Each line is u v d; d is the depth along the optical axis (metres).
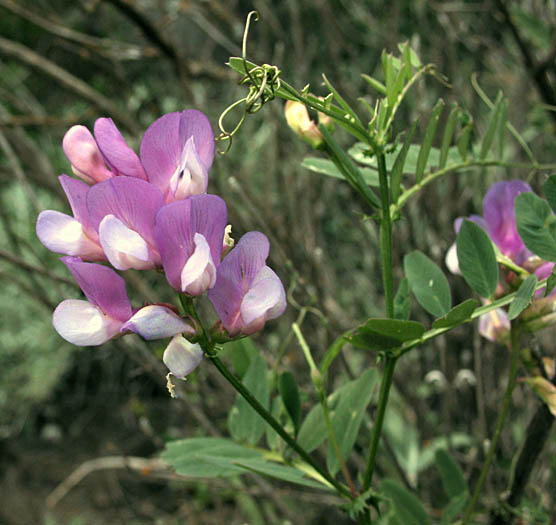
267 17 0.45
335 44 0.40
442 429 0.40
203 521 0.48
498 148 0.22
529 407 0.33
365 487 0.20
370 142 0.18
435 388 0.40
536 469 0.30
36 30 0.72
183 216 0.15
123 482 0.66
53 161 0.59
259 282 0.16
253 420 0.23
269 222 0.37
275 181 0.45
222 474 0.21
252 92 0.16
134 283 0.35
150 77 0.58
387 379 0.19
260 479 0.33
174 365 0.16
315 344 0.36
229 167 0.37
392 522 0.23
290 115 0.19
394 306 0.19
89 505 0.65
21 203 0.65
